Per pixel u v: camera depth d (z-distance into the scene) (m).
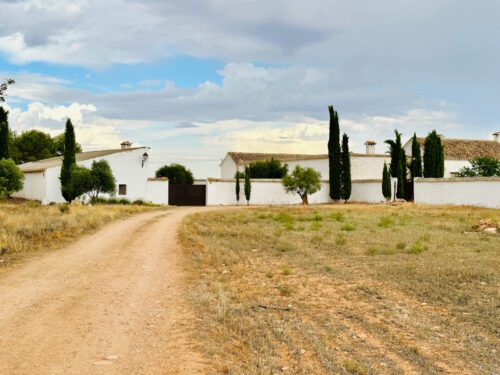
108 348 5.96
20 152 72.06
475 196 35.81
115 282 9.92
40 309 7.73
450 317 7.77
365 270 11.32
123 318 7.30
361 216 26.70
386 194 44.84
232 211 33.22
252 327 7.09
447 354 6.29
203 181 58.62
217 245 15.19
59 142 80.06
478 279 10.12
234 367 5.41
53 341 6.18
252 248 14.99
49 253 13.56
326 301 8.82
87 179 34.25
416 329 7.22
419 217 25.61
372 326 7.38
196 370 5.31
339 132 47.59
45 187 37.69
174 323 7.07
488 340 6.77
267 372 5.36
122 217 25.38
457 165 55.41
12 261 12.24
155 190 44.38
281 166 57.84
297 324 7.42
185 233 18.33
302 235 17.75
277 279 10.60
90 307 7.91
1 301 8.23
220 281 10.34
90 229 19.08
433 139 45.97
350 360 6.00
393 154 47.84
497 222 19.02
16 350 5.83
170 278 10.45
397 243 14.89
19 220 18.84
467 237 16.66
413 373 5.69
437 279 10.13
